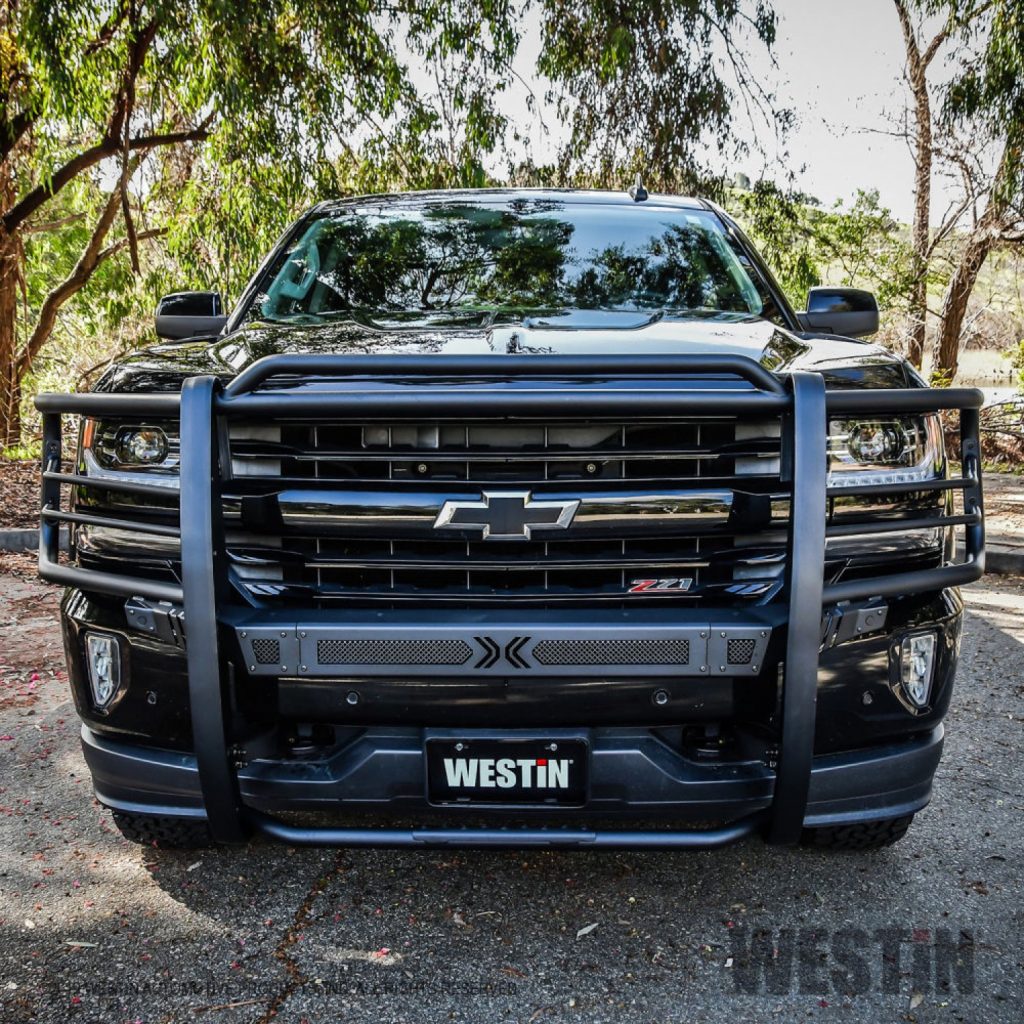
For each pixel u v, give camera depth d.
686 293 3.57
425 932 2.64
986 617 6.02
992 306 19.30
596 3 11.66
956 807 3.43
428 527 2.37
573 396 2.27
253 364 2.35
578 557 2.39
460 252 3.77
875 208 18.27
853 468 2.49
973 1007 2.32
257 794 2.43
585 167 12.77
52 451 2.67
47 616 6.00
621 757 2.38
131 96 12.45
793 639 2.28
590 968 2.47
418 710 2.36
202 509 2.29
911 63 17.88
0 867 3.00
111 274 20.53
